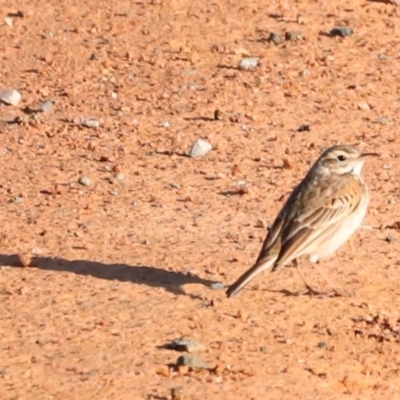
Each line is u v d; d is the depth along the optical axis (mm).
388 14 26484
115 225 17922
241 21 26078
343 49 25016
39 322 14742
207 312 15125
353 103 22891
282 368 13789
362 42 25312
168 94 23250
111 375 13422
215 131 21750
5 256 16734
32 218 18156
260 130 21812
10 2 27078
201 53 24797
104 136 21594
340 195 15570
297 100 23000
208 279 16094
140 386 13180
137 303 15312
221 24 25922
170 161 20578
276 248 15250
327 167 15797
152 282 15953
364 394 13438
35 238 17375
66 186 19516
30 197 19062
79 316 14914
